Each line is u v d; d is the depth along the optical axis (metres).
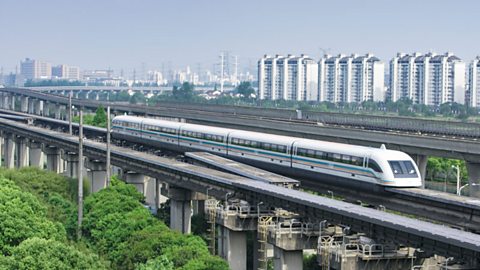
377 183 92.50
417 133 134.75
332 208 72.56
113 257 89.81
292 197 79.69
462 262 58.12
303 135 155.75
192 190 107.38
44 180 144.00
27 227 82.81
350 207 72.69
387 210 93.00
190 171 106.81
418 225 62.72
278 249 79.50
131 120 176.12
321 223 75.94
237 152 128.38
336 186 103.56
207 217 94.56
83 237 102.19
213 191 100.69
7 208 85.56
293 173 112.31
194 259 78.62
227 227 88.75
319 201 76.56
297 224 79.62
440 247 60.44
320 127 148.25
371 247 67.50
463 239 56.56
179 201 111.19
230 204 92.88
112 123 188.25
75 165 174.00
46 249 70.62
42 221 88.50
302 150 110.12
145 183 149.12
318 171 105.62
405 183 90.62
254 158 122.81
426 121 139.38
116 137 184.00
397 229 63.16
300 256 79.31
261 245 83.12
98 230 99.62
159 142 160.25
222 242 92.62
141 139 169.50
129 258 84.94
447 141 115.00
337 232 77.00
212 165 118.69
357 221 70.69
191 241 85.12
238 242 89.81
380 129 152.75
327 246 71.31
